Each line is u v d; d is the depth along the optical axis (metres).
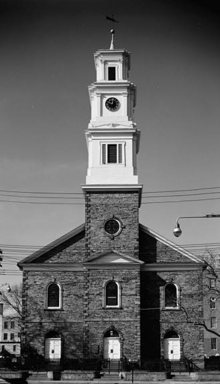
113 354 57.03
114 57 64.81
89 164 62.06
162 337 58.44
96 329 57.50
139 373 51.91
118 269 58.66
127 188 60.66
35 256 60.59
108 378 52.69
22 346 58.69
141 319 58.94
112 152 62.31
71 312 59.34
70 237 61.16
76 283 60.00
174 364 57.56
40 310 59.41
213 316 103.62
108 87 63.56
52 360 58.28
